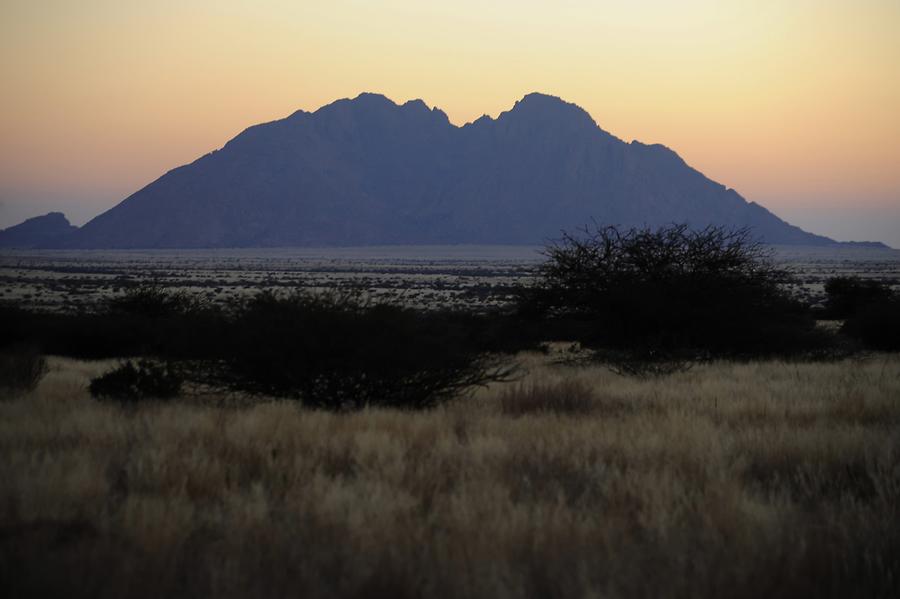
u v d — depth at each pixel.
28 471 17.17
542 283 55.09
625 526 14.04
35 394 33.69
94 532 13.74
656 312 50.69
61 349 64.94
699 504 15.20
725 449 20.44
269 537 13.33
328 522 14.12
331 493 15.55
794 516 14.90
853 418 26.23
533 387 32.97
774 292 54.88
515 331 67.56
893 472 17.25
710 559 12.38
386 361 30.03
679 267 53.56
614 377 43.06
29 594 10.95
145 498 15.09
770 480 18.03
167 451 19.28
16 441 21.39
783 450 20.56
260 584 11.37
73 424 24.17
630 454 20.03
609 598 10.92
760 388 35.00
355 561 12.23
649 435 22.08
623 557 12.52
